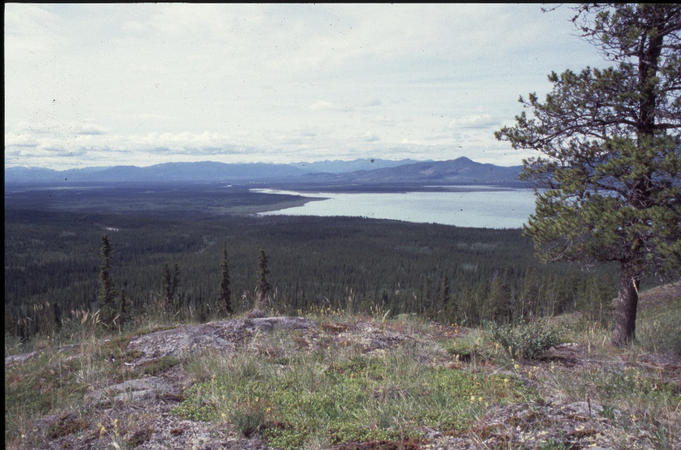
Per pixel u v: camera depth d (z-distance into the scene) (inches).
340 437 180.4
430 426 188.4
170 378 258.4
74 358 298.2
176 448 169.3
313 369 266.2
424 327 434.0
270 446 173.5
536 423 182.2
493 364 297.0
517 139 456.4
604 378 255.1
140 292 4185.5
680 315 532.7
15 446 170.9
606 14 388.5
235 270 6181.1
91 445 172.6
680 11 370.3
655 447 155.9
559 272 3393.2
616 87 402.0
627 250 384.2
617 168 375.9
